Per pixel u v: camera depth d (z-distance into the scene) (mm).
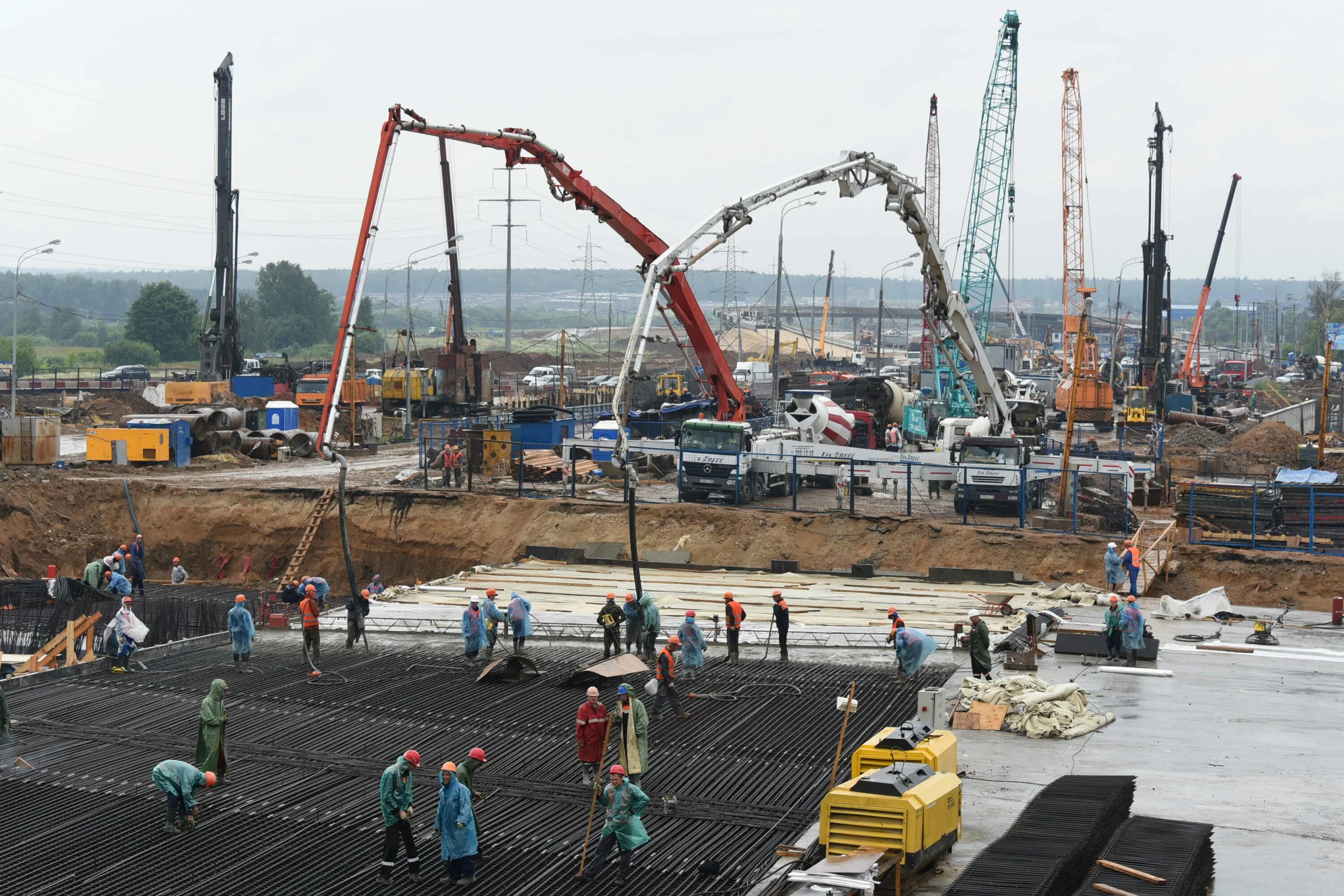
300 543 49812
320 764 22203
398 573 49000
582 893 16641
